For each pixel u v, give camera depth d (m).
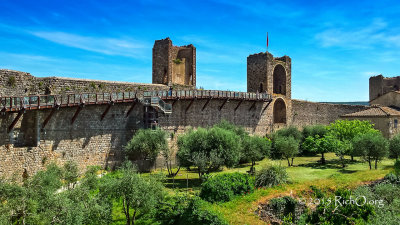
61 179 28.11
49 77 33.16
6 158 27.27
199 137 34.28
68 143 32.97
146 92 39.75
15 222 18.12
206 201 23.11
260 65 60.28
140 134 36.56
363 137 40.09
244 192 25.28
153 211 22.89
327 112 74.75
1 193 18.72
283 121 63.41
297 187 26.73
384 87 79.38
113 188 20.38
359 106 75.75
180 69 58.56
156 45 51.31
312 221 21.72
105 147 36.75
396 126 58.78
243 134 45.88
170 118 43.69
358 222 19.42
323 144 44.34
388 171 31.73
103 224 19.94
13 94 30.00
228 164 33.91
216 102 50.19
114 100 35.56
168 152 37.72
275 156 47.09
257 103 57.28
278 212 22.95
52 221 17.52
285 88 63.75
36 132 30.12
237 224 19.17
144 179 23.66
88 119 35.00
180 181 33.47
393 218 18.89
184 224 21.02
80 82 35.62
